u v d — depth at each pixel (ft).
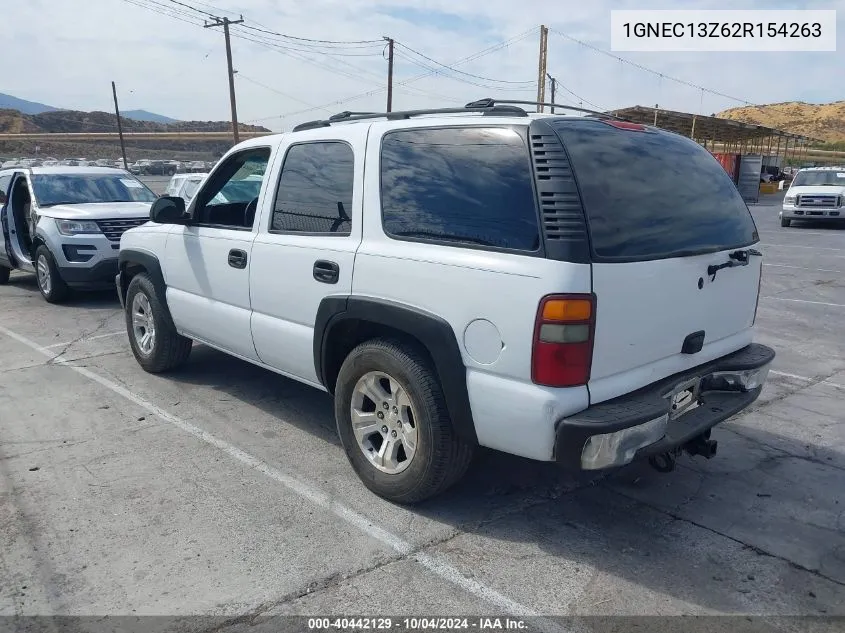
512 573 10.37
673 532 11.59
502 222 10.29
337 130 13.28
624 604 9.68
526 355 9.84
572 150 10.15
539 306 9.63
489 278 10.17
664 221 11.02
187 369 20.29
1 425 16.05
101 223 29.48
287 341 14.03
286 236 13.88
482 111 11.48
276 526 11.61
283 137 14.65
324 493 12.80
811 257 46.91
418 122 11.87
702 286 11.53
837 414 17.24
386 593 9.86
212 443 15.05
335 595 9.80
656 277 10.53
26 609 9.47
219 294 15.97
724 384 12.46
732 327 12.74
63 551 10.83
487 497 12.73
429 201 11.35
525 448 10.18
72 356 21.89
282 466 13.93
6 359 21.56
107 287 30.48
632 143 11.25
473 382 10.54
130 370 20.30
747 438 15.66
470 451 11.63
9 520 11.76
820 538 11.46
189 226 16.98
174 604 9.58
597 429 9.54
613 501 12.65
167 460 14.16
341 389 12.79
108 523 11.66
